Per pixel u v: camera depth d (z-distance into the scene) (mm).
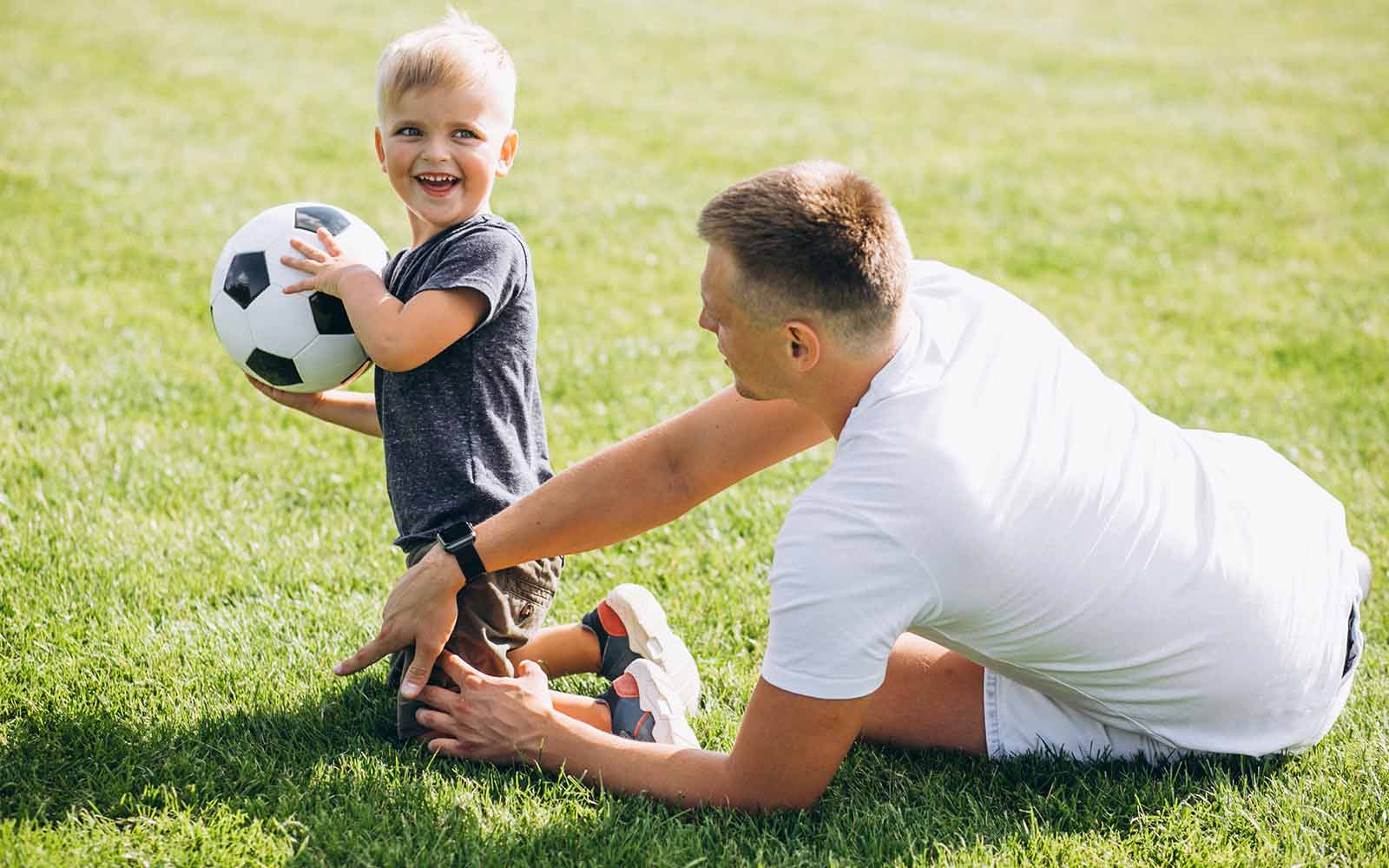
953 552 2254
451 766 2678
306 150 8867
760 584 3625
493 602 2727
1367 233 8203
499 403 2734
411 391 2699
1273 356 6008
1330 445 4836
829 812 2555
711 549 3822
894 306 2275
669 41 14312
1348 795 2604
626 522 2699
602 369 5398
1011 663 2537
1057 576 2342
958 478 2240
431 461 2676
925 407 2279
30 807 2445
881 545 2236
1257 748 2648
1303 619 2584
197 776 2568
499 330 2729
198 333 5461
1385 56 15039
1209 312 6645
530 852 2391
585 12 15688
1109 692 2562
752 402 2707
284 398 2992
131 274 6117
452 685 2762
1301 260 7676
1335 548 2746
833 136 10469
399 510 2738
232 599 3402
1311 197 9000
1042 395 2414
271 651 3115
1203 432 2936
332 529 3840
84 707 2803
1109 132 10961
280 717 2826
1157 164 9867
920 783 2699
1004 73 13555
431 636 2631
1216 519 2523
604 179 8781
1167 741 2656
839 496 2268
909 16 17078
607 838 2432
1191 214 8547
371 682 2992
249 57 11734
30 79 10109
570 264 6965
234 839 2387
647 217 7969
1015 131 10930
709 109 11258
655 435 2723
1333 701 2713
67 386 4699
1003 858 2410
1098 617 2406
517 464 2756
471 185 2816
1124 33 16500
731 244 2252
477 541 2602
